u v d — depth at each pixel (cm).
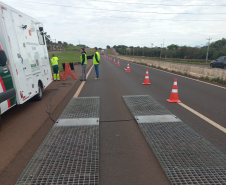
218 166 264
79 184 233
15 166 272
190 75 1300
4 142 343
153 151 303
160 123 413
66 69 1105
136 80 1092
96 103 579
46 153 300
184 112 495
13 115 489
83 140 341
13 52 439
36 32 640
